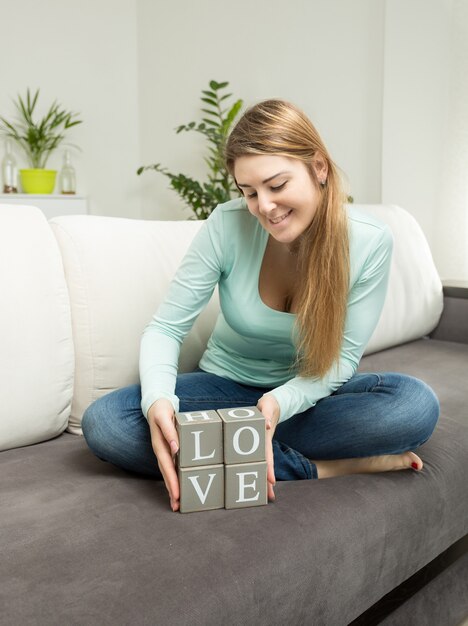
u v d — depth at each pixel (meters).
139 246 1.41
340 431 1.07
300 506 0.94
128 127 4.17
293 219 1.02
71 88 3.96
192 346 1.48
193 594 0.73
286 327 1.12
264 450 0.93
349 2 2.78
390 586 1.01
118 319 1.32
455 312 2.13
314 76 2.98
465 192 2.46
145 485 1.02
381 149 2.74
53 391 1.21
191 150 3.82
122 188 4.21
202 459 0.91
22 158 3.91
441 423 1.30
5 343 1.13
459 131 2.44
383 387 1.11
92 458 1.14
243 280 1.13
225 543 0.83
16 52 3.77
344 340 1.15
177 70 3.80
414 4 2.50
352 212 1.15
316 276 1.06
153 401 0.99
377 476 1.08
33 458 1.13
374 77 2.73
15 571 0.75
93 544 0.82
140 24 4.05
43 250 1.23
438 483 1.10
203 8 3.55
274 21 3.14
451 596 1.25
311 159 0.99
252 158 0.96
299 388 1.08
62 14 3.87
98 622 0.67
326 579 0.88
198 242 1.16
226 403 1.18
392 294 1.97
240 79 3.39
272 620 0.80
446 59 2.44
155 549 0.81
